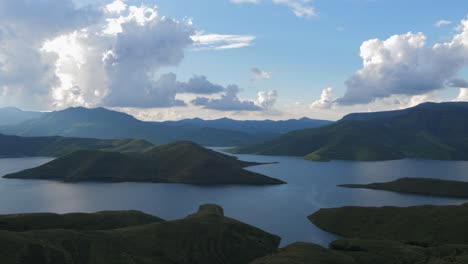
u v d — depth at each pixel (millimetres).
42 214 161500
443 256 131250
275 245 161250
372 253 137375
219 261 138000
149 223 161250
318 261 123688
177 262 131625
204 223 159750
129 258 125000
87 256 120438
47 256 114188
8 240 114312
